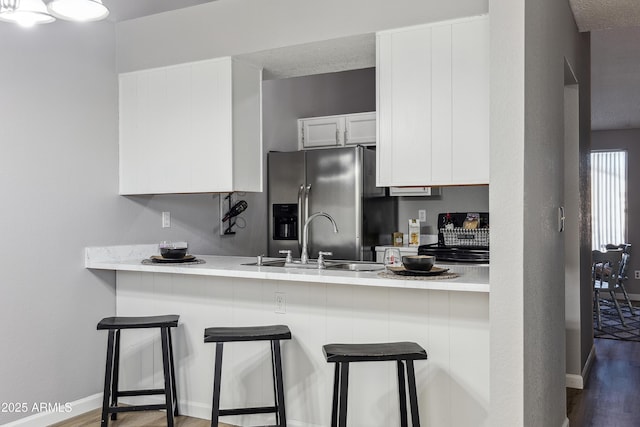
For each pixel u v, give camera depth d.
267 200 5.31
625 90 6.64
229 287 3.25
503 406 2.18
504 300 2.19
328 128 5.70
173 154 3.52
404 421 2.59
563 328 3.21
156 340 3.49
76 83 3.41
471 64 2.80
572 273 4.10
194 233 4.31
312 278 2.76
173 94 3.52
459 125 2.83
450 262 4.64
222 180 3.37
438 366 2.71
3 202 2.99
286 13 3.20
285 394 3.08
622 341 5.70
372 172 5.17
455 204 5.68
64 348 3.33
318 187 5.05
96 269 3.53
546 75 2.63
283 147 5.59
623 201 9.16
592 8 3.39
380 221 5.41
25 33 3.11
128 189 3.67
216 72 3.38
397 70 2.96
